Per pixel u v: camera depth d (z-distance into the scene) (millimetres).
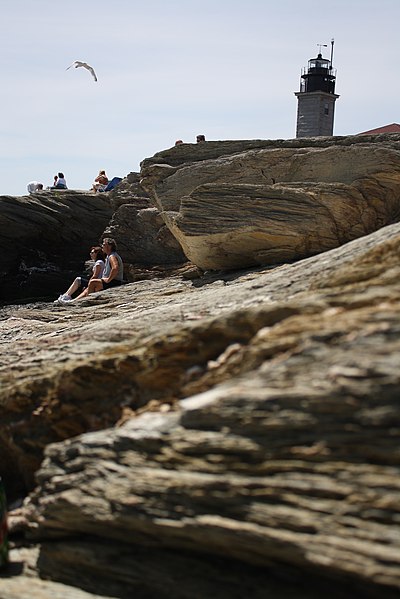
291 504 5922
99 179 35219
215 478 6328
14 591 7289
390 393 5770
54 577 7555
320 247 17078
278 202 17219
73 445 7645
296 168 18562
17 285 32406
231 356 7559
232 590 6391
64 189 34812
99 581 7238
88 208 33094
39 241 32656
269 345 6969
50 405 9320
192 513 6398
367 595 5758
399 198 17406
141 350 8570
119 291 19250
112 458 7238
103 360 8859
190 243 18109
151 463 6879
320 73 38531
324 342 6512
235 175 19516
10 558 8086
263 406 6320
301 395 6145
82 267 33406
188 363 8070
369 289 7656
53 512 7531
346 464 5840
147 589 6883
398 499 5504
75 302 18719
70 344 10789
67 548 7539
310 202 16984
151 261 26578
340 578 5742
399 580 5301
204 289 16500
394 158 17203
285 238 16984
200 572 6656
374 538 5484
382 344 6137
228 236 17469
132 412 8203
